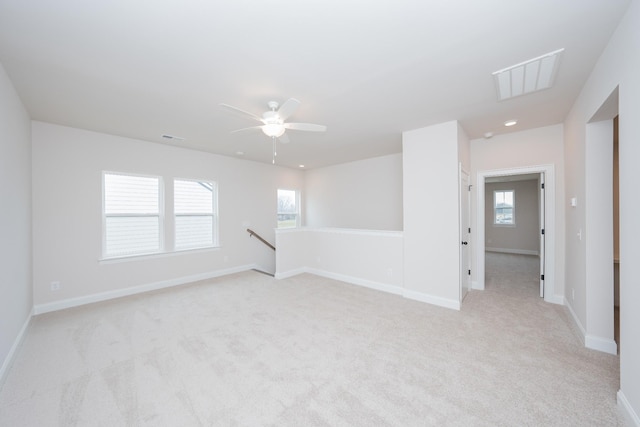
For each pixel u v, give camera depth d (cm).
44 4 141
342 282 463
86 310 333
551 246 352
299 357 224
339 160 588
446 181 336
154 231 434
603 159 231
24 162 280
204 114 304
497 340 251
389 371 204
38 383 190
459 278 330
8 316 217
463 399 173
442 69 212
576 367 206
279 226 656
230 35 169
